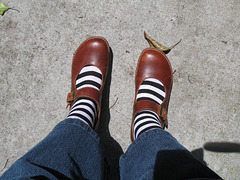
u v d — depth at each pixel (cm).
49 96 58
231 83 58
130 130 58
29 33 58
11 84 58
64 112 58
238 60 58
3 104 58
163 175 38
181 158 41
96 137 47
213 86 58
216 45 59
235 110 58
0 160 57
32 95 58
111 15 59
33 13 58
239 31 59
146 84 58
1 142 57
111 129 58
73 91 55
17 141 57
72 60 59
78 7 59
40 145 41
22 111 58
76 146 43
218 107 58
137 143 46
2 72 58
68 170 39
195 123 58
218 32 59
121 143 58
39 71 58
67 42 58
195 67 58
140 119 54
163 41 59
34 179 34
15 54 58
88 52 58
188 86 58
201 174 37
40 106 58
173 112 58
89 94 54
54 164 38
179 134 58
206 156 58
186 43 59
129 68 58
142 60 58
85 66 58
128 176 43
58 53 58
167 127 58
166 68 58
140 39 59
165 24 59
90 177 42
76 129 45
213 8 59
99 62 57
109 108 58
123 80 58
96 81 57
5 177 36
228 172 58
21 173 35
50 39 58
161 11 59
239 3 59
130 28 59
